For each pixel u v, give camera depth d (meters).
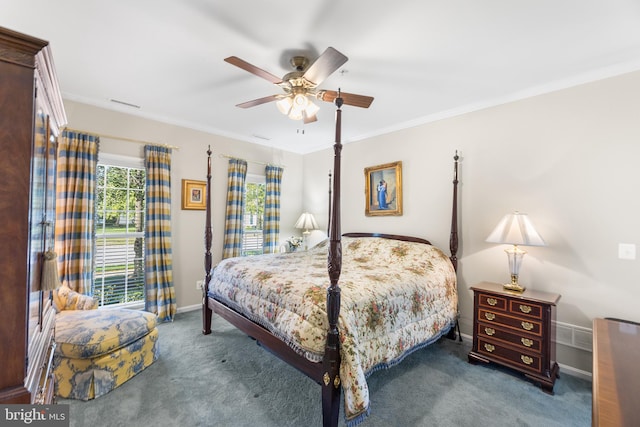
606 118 2.31
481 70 2.34
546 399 2.04
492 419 1.83
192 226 3.85
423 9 1.66
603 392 0.89
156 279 3.42
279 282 2.20
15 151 0.88
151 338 2.45
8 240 0.88
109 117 3.21
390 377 2.32
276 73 2.41
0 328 0.87
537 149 2.64
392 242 3.47
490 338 2.47
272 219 4.66
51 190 1.39
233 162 4.20
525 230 2.38
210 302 2.97
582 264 2.39
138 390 2.09
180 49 2.10
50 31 1.89
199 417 1.82
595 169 2.35
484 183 2.97
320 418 1.83
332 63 1.75
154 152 3.46
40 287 1.16
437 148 3.35
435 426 1.77
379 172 3.91
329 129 3.95
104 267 3.28
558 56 2.13
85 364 2.00
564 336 2.45
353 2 1.61
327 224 4.78
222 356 2.62
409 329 2.25
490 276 2.91
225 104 3.14
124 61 2.27
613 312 2.25
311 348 1.73
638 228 2.17
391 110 3.22
